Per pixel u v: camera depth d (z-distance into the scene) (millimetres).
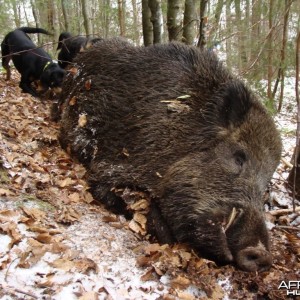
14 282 571
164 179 812
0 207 731
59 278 601
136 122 890
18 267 602
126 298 605
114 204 875
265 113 847
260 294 713
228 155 795
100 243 713
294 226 952
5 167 863
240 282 722
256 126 818
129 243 744
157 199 818
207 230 746
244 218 734
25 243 650
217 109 824
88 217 797
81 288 590
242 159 795
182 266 709
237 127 811
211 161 792
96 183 901
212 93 855
